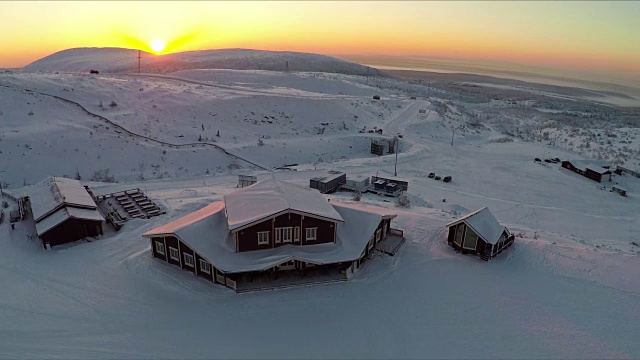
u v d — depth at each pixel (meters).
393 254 31.34
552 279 29.02
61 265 28.20
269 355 20.80
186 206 37.94
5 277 26.50
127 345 20.89
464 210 46.66
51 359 19.50
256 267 25.69
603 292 27.50
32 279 26.41
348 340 22.14
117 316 23.14
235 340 21.78
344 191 50.97
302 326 23.11
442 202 48.84
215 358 20.39
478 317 24.45
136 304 24.28
